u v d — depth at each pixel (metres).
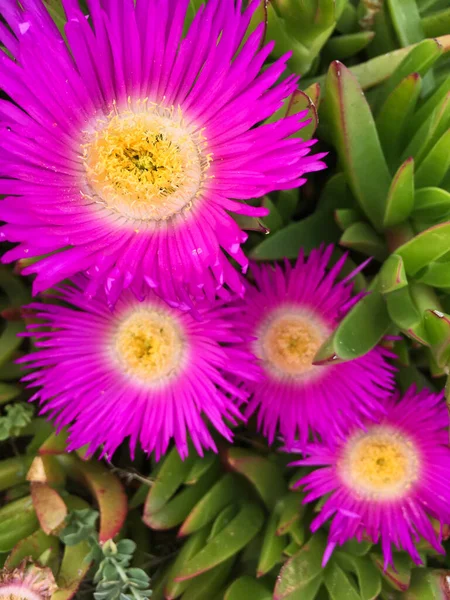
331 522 0.24
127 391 0.22
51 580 0.22
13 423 0.24
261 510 0.24
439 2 0.24
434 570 0.23
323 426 0.22
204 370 0.22
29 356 0.22
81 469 0.23
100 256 0.18
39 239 0.17
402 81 0.20
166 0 0.18
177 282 0.18
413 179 0.21
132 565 0.24
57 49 0.18
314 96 0.20
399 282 0.19
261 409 0.23
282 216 0.24
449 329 0.19
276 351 0.23
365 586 0.22
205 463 0.23
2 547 0.23
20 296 0.25
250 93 0.18
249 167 0.18
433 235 0.19
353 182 0.21
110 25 0.18
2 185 0.18
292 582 0.22
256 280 0.22
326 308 0.22
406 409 0.23
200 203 0.20
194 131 0.20
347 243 0.22
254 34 0.18
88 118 0.20
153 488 0.22
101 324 0.22
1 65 0.18
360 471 0.23
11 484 0.24
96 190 0.20
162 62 0.19
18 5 0.19
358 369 0.22
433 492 0.23
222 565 0.24
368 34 0.23
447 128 0.20
